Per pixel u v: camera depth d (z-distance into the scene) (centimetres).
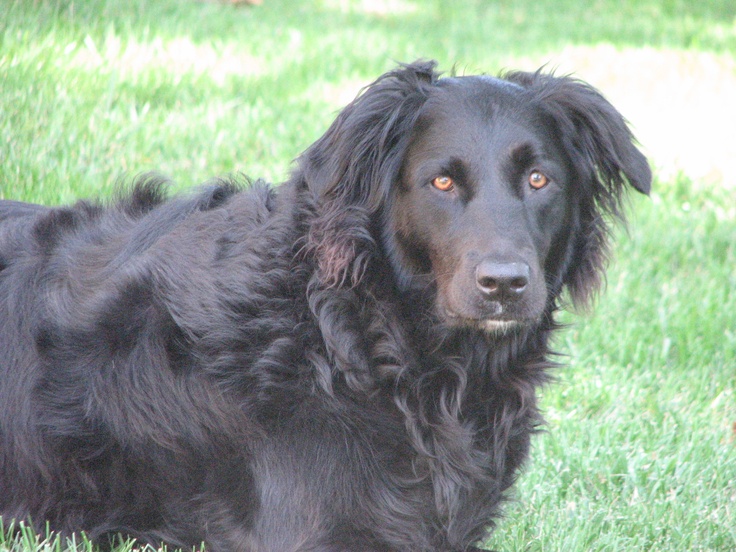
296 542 413
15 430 464
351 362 422
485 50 1631
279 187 460
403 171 437
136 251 469
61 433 454
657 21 2141
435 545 445
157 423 439
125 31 1128
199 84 1054
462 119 430
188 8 1380
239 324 426
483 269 394
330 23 1622
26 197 732
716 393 675
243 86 1098
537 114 444
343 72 1282
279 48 1320
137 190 528
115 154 834
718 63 1741
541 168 432
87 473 455
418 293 437
